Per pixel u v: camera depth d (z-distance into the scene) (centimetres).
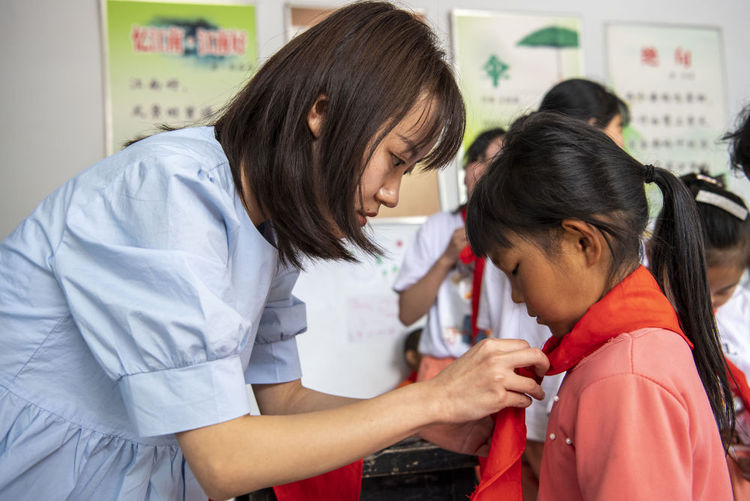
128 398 71
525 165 77
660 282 87
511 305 138
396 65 72
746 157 111
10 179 215
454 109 77
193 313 68
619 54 259
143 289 70
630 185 77
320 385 236
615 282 76
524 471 133
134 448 81
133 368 70
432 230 185
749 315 142
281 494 107
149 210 71
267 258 85
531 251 76
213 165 77
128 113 222
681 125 262
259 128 76
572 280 75
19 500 78
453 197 245
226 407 69
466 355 76
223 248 77
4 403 77
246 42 231
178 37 227
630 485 64
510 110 248
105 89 221
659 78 262
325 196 75
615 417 67
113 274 71
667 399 66
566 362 77
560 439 75
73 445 79
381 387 240
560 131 77
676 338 73
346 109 71
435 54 76
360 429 70
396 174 78
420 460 131
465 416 73
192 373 69
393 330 242
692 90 264
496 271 143
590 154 76
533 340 134
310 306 235
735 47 268
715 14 267
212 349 69
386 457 131
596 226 73
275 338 104
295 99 73
